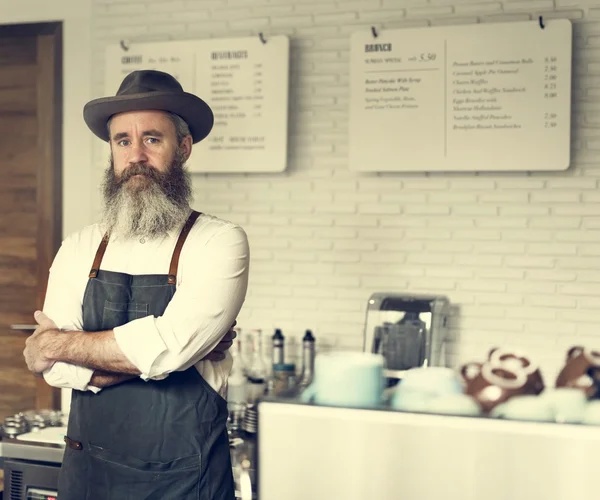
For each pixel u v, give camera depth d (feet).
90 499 6.63
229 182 12.50
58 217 13.28
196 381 6.59
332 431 3.44
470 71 11.27
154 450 6.48
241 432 9.84
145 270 6.71
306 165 12.19
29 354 6.59
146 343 6.25
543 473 3.22
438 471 3.33
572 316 11.18
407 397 3.62
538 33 11.00
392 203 11.84
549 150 10.99
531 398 3.48
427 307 10.52
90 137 13.10
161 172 6.97
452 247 11.60
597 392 3.77
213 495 6.59
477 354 11.50
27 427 10.23
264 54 12.08
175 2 12.62
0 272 13.61
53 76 13.25
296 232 12.25
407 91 11.53
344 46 11.99
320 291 12.16
